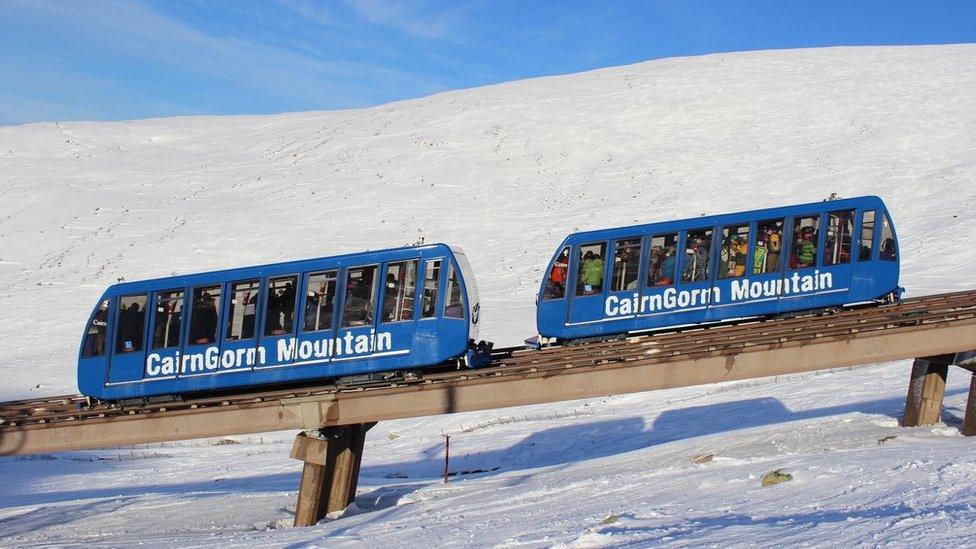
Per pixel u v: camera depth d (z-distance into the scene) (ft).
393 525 54.65
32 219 228.63
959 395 81.66
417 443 101.60
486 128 281.95
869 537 30.35
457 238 205.77
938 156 225.97
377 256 63.82
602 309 68.44
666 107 281.95
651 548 33.35
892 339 62.03
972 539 28.17
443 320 62.44
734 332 63.52
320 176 254.68
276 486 86.17
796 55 323.98
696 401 97.81
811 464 51.52
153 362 66.85
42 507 81.10
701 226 68.59
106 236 215.51
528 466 81.97
